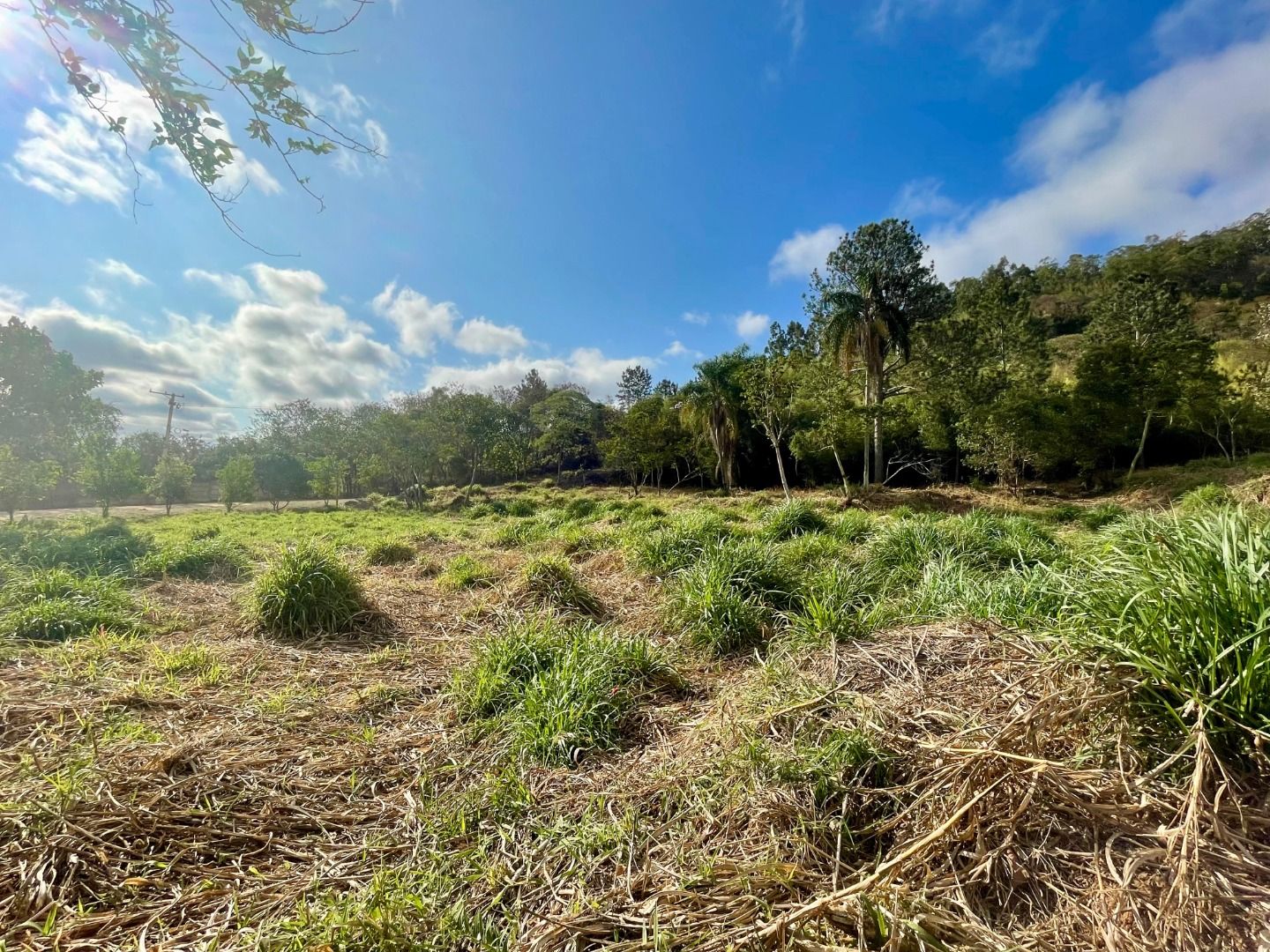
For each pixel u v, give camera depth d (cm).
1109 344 1730
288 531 1232
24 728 236
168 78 153
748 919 133
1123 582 193
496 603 492
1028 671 192
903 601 360
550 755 235
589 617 448
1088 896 126
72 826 166
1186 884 116
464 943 136
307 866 169
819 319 2231
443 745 250
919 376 2056
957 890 131
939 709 191
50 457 1719
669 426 2723
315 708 287
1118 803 142
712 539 601
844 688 225
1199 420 1812
